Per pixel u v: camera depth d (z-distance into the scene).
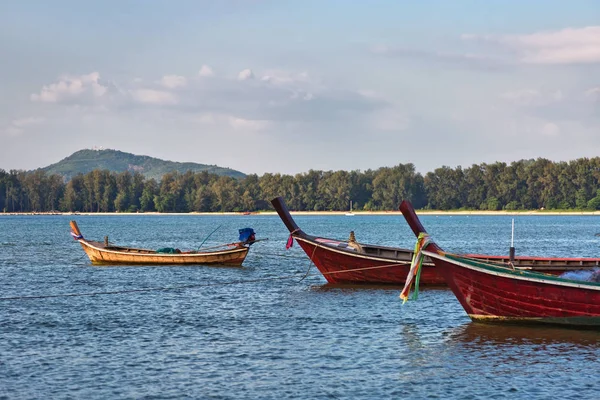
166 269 55.09
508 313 29.20
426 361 24.92
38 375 23.30
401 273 42.03
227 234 133.38
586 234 126.44
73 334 29.36
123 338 28.58
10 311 34.91
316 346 27.11
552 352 25.97
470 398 21.19
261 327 30.69
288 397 21.27
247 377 23.12
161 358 25.36
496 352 26.05
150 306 36.44
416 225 29.83
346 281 43.22
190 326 30.98
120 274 52.09
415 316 32.94
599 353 25.80
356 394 21.52
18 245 91.75
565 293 28.08
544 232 135.50
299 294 40.16
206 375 23.33
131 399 21.06
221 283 45.34
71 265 59.66
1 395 21.36
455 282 29.64
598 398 21.16
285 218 43.16
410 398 21.17
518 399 21.09
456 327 30.22
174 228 166.62
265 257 67.88
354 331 29.73
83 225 191.62
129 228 166.88
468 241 104.50
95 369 23.98
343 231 145.88
